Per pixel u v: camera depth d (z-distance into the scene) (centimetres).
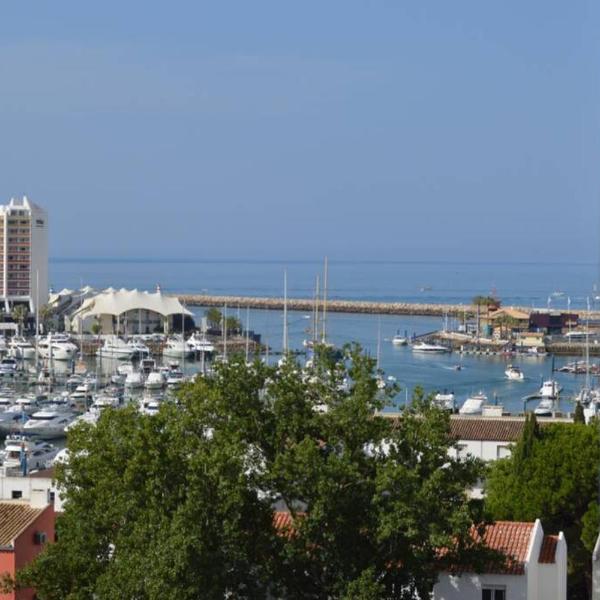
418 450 10731
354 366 11144
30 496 14300
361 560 10375
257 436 10994
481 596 10812
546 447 14000
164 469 10281
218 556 9944
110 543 10731
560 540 11781
